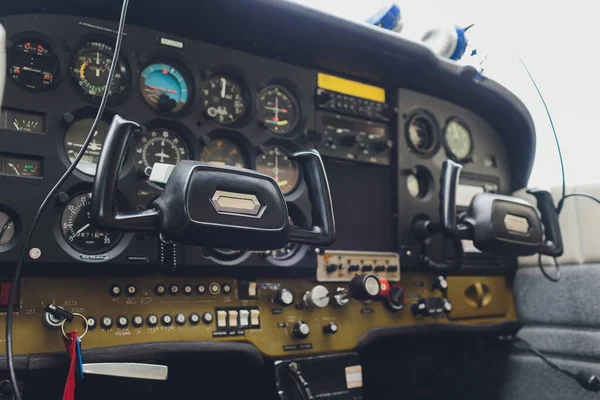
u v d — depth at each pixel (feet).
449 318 2.98
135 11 2.29
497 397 3.13
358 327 2.69
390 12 3.02
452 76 2.98
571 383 2.78
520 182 3.39
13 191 1.96
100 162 1.55
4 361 1.87
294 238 1.75
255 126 2.60
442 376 3.37
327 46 2.67
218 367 2.52
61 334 2.00
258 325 2.40
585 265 2.82
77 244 2.10
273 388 2.66
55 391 2.37
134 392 2.55
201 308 2.31
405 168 2.97
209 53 2.53
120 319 2.11
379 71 2.90
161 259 1.95
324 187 1.85
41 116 2.10
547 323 2.98
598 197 2.78
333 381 2.52
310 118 2.76
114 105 2.26
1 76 1.43
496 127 3.39
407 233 2.91
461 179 3.21
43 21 2.15
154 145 2.36
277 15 2.44
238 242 1.61
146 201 2.25
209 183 1.58
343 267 2.67
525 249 2.50
